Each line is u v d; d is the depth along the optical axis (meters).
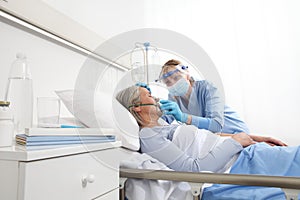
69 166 0.63
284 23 2.19
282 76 2.14
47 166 0.56
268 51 2.20
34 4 1.02
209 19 2.38
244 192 0.85
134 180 0.92
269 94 2.16
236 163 1.00
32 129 0.58
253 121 2.17
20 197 0.50
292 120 2.08
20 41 0.99
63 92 1.02
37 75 1.08
